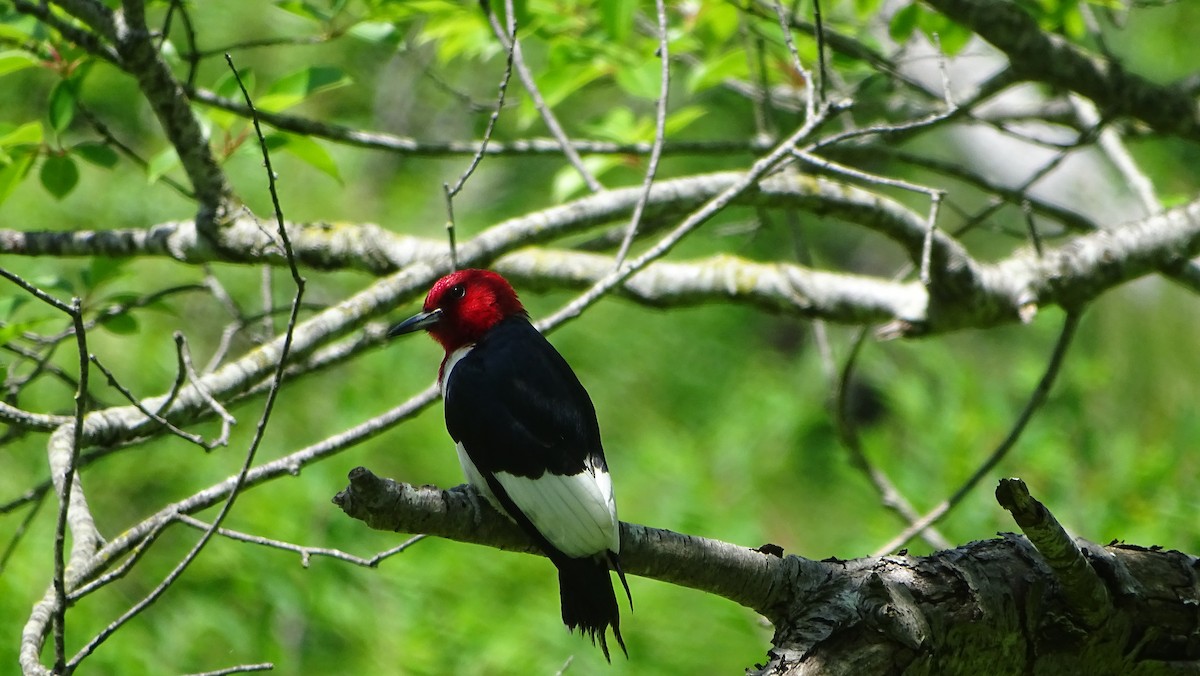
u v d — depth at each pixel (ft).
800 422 50.01
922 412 40.55
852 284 34.73
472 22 36.63
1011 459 38.52
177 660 36.14
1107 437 39.22
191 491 40.68
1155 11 57.11
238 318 32.40
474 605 37.32
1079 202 57.26
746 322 54.85
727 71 34.60
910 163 35.91
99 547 23.77
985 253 60.03
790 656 19.99
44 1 28.73
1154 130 34.91
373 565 21.65
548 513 22.20
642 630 37.14
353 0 39.52
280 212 20.16
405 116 58.44
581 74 34.58
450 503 22.30
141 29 28.76
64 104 30.22
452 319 27.68
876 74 37.86
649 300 34.94
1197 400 41.45
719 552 21.03
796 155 25.73
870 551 38.22
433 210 53.57
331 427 41.60
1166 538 33.99
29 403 41.39
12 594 34.71
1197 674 21.38
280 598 36.60
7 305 30.63
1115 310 43.86
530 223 30.58
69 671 18.93
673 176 56.70
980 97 35.83
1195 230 33.76
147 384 42.88
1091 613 20.56
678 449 45.52
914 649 19.85
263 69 52.60
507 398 23.73
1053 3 35.09
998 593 20.67
